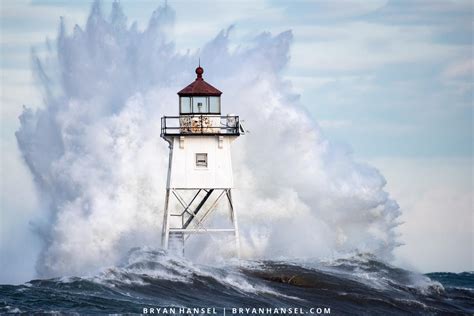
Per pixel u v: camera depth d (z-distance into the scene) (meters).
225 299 143.38
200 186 167.88
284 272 156.62
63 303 135.38
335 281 154.75
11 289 140.12
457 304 153.88
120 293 141.50
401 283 160.00
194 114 167.50
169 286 146.00
